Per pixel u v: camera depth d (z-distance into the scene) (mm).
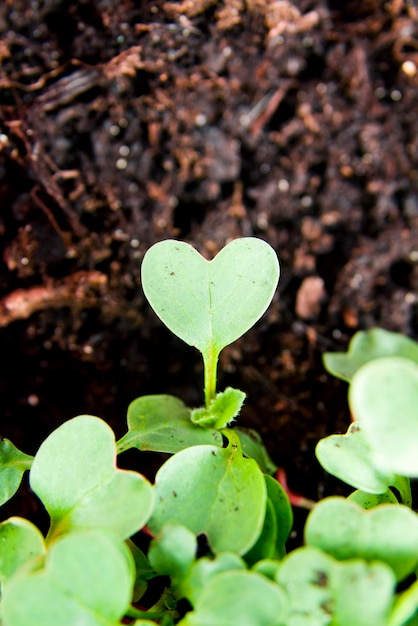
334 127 203
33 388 193
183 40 191
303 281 202
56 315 193
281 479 182
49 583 126
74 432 142
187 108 196
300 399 194
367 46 202
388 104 204
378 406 125
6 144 188
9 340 193
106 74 190
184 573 134
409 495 146
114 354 195
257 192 201
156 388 195
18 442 189
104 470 140
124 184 194
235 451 147
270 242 202
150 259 149
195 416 157
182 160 197
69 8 188
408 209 204
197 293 150
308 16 198
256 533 135
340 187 203
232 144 199
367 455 143
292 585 129
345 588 128
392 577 127
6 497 149
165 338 196
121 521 135
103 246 193
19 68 189
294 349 199
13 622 125
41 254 190
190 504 140
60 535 136
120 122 193
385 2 201
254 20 195
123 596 127
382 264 203
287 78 200
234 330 151
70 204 191
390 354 184
